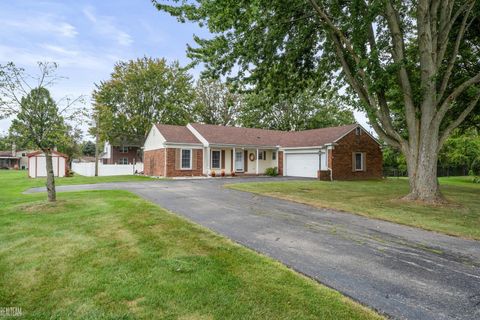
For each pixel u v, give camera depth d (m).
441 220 7.40
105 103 33.81
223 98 40.28
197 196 11.40
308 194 12.20
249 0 8.77
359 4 9.90
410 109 10.75
